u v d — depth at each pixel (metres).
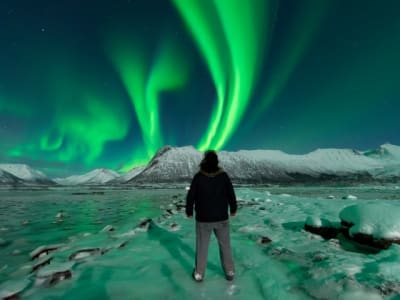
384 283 3.15
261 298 3.06
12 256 5.39
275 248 5.09
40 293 3.23
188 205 3.48
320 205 12.10
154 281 3.57
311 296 3.15
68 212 13.48
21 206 17.55
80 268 4.12
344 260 4.11
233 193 3.56
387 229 4.74
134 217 10.95
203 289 3.30
